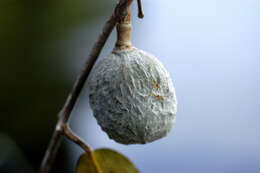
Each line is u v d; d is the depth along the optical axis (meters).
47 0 0.60
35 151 0.58
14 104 0.58
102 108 0.36
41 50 0.60
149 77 0.36
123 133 0.36
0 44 0.58
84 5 0.62
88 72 0.36
